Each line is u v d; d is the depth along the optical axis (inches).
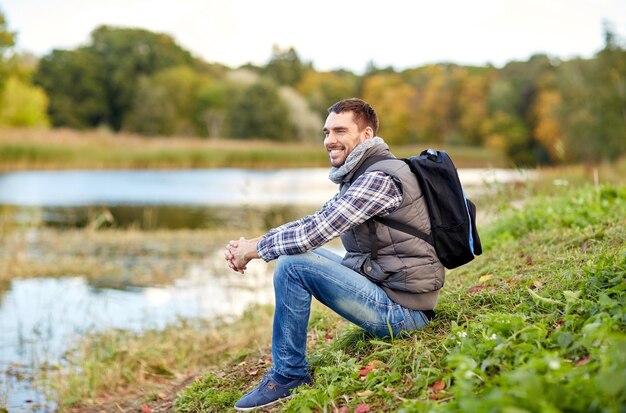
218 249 450.0
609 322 102.4
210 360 206.2
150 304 297.3
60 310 287.4
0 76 2121.1
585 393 82.2
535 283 143.3
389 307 125.6
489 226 261.9
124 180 1164.5
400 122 3157.0
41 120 2635.3
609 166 561.9
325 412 112.9
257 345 189.0
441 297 156.6
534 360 91.3
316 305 220.1
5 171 1284.4
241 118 3102.9
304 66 4271.7
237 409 129.4
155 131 3211.1
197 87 3464.6
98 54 3590.1
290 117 3179.1
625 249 140.6
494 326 113.7
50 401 182.2
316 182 1179.3
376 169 122.2
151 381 194.1
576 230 194.2
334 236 120.6
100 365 204.4
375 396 113.7
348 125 128.9
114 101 3366.1
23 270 370.3
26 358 220.8
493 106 2883.9
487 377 99.3
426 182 122.0
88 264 390.0
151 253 433.1
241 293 316.2
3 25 2017.7
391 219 122.6
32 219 619.8
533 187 346.0
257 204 770.2
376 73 4065.0
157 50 3713.1
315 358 138.5
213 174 1392.7
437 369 112.3
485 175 321.4
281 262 124.7
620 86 1270.9
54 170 1358.3
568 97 1710.1
